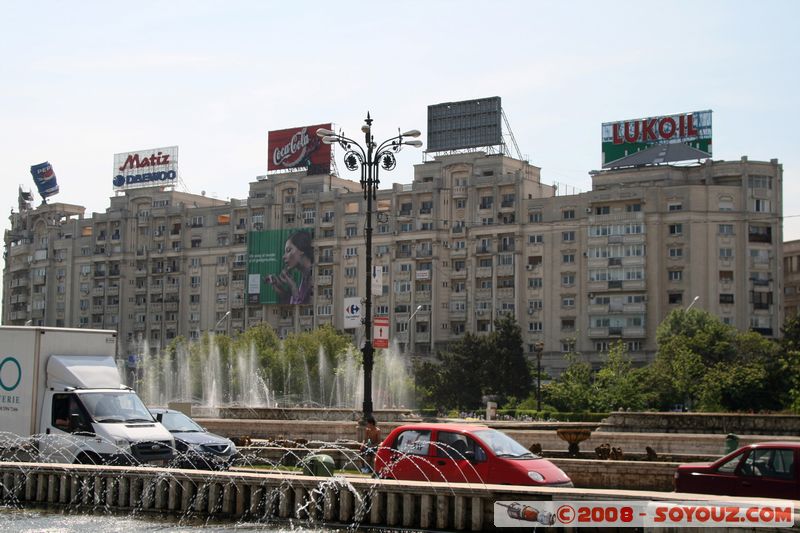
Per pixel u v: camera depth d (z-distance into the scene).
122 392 28.58
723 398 88.12
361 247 133.62
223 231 146.38
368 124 38.34
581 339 117.50
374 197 38.44
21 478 26.19
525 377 107.62
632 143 118.62
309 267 136.50
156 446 27.44
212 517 23.39
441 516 20.62
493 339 108.94
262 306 141.00
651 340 113.81
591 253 117.62
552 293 119.94
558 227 120.31
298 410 49.16
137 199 156.12
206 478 23.62
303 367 112.50
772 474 20.69
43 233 167.00
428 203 130.00
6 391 28.06
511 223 122.75
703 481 21.56
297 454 33.38
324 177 139.50
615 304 115.75
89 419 27.20
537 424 44.75
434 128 132.12
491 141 127.69
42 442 27.42
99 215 159.38
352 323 39.66
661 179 116.62
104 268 157.62
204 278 147.50
